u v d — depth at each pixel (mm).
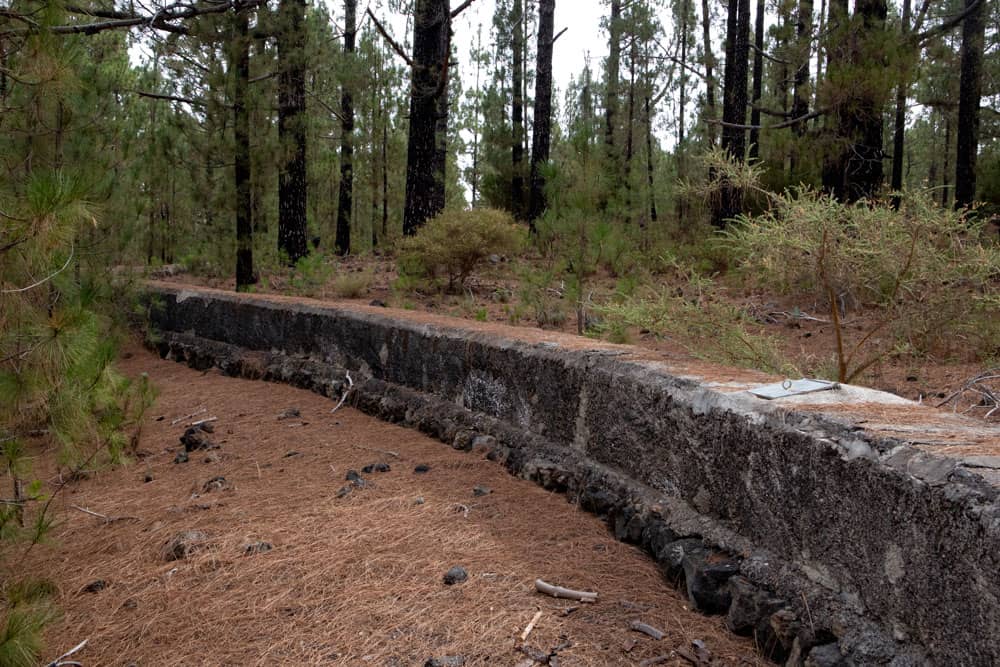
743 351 4879
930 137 27000
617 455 4070
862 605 2529
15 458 3264
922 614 2271
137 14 9891
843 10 9078
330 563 3535
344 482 4699
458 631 2924
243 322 8422
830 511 2684
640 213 12906
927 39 9656
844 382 4816
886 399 3117
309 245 14570
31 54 3463
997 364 5109
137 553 3764
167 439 5918
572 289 8047
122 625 3076
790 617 2717
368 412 6340
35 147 4520
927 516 2246
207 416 6531
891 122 18062
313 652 2814
